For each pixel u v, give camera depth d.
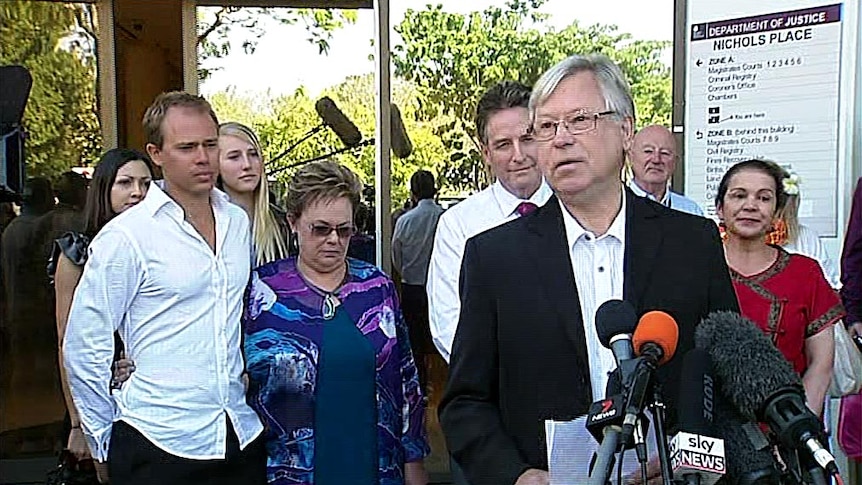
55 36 5.57
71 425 3.39
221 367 2.63
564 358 1.89
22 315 5.49
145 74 5.68
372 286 2.85
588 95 1.89
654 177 3.80
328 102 5.54
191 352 2.59
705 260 1.95
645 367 1.48
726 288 1.96
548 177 1.94
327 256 2.76
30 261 5.50
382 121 5.06
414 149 5.05
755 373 1.52
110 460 2.60
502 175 2.96
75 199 5.59
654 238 1.94
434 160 5.05
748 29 4.20
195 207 2.65
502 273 1.96
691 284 1.91
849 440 3.71
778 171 3.08
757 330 1.60
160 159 2.62
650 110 4.88
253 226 3.44
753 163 3.06
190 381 2.58
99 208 3.54
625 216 1.96
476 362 1.98
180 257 2.58
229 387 2.65
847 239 3.88
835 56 4.01
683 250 1.94
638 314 1.87
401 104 5.06
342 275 2.83
